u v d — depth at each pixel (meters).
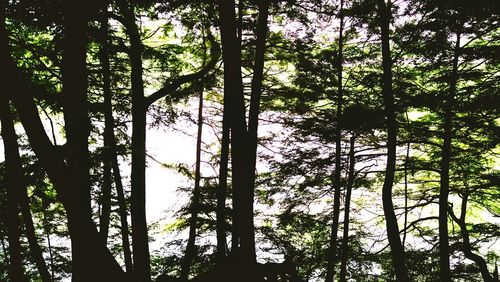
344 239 15.57
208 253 13.84
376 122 14.08
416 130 15.29
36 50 10.87
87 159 7.52
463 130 15.27
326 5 13.91
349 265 16.78
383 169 17.62
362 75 16.52
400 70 16.00
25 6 9.08
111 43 12.30
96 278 7.00
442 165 14.02
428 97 13.95
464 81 14.74
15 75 6.98
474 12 11.96
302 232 16.88
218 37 15.77
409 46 14.50
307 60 15.48
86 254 7.07
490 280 13.72
